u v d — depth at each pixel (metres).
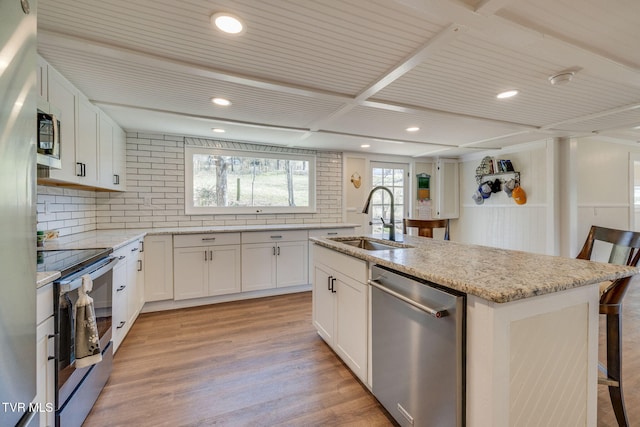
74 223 2.84
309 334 2.62
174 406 1.67
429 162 5.56
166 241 3.18
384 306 1.55
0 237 0.83
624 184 4.73
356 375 1.90
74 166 2.15
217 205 4.00
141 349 2.34
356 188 4.94
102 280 1.79
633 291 3.70
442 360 1.17
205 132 3.55
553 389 1.15
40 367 1.17
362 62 1.83
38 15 1.37
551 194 3.94
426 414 1.27
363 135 3.74
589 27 1.47
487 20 1.40
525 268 1.32
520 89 2.27
